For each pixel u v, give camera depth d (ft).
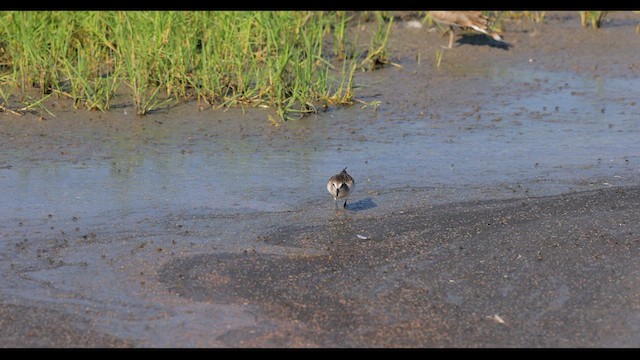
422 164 94.07
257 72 112.57
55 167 91.40
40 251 72.64
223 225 78.38
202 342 59.52
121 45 115.65
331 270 69.77
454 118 109.50
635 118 110.42
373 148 98.73
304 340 59.82
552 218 80.38
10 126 102.01
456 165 93.91
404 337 60.34
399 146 99.50
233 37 119.55
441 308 64.03
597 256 72.38
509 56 136.36
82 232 76.48
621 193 86.63
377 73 126.31
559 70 130.41
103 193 84.99
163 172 90.58
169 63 116.06
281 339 59.93
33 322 61.82
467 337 60.44
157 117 106.73
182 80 113.29
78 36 122.62
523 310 63.93
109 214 80.23
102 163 92.73
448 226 78.48
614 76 127.95
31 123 103.14
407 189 87.15
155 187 86.63
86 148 96.73
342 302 64.69
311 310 63.57
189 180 88.53
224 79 114.42
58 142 98.17
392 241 75.36
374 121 107.65
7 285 66.85
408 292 66.33
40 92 112.06
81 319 62.23
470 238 75.97
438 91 119.65
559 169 93.15
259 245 74.33
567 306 64.54
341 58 130.11
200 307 63.82
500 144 100.63
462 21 136.26
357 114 110.01
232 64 115.75
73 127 102.63
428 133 103.96
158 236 75.82
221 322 61.93
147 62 115.14
